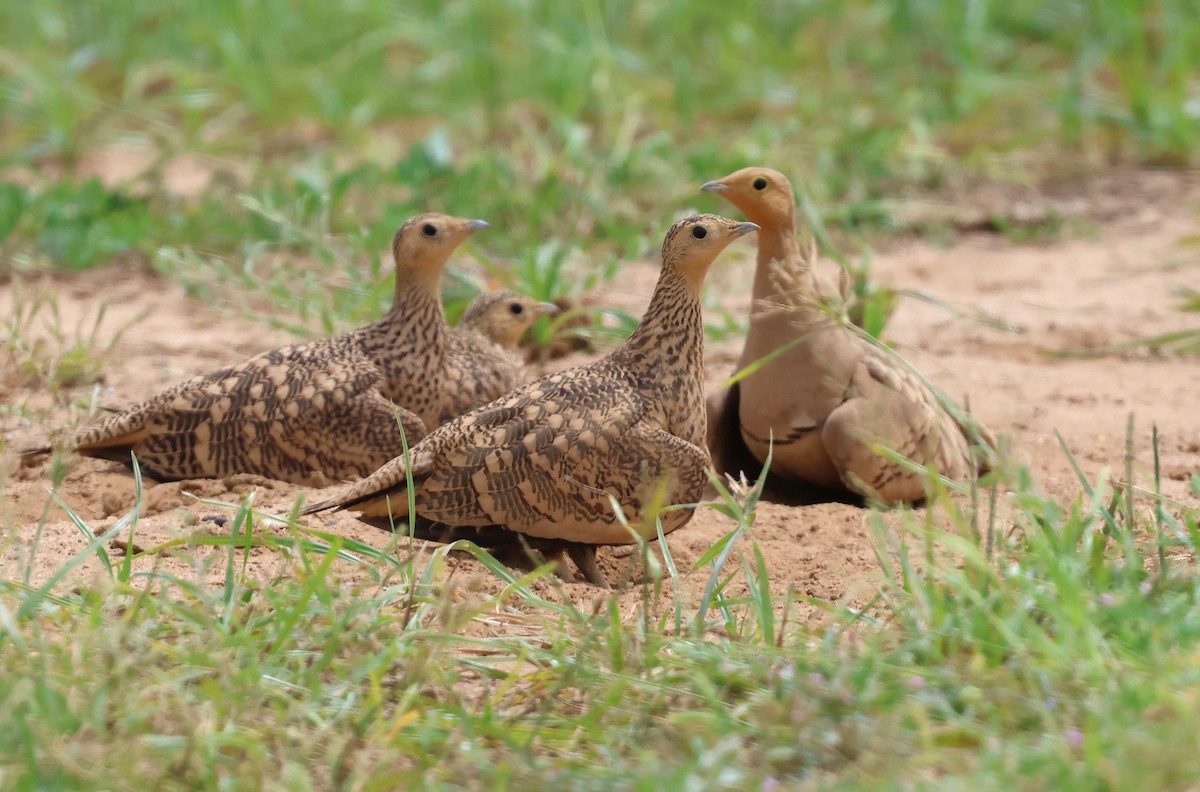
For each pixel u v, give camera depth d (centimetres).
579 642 775
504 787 633
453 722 705
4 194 1836
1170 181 2084
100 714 681
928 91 2341
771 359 1074
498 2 2525
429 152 1977
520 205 1892
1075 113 2217
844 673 693
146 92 2544
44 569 904
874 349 1116
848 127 2175
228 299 1633
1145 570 813
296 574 836
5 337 1446
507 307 1309
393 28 2538
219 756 664
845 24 2559
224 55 2492
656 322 970
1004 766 624
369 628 765
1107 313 1590
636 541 850
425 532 950
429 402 1126
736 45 2425
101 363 1335
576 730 702
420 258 1105
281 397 1064
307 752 677
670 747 677
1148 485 1088
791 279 1075
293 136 2339
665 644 762
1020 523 865
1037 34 2492
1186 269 1744
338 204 1839
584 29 2447
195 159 2269
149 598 803
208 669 732
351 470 1073
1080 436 1220
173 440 1064
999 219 1923
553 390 952
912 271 1766
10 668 722
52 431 1098
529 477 922
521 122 2297
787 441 1091
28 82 2411
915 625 751
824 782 627
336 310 1482
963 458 1120
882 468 1052
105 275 1741
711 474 857
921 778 624
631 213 1900
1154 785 602
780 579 923
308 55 2527
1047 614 760
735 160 2031
